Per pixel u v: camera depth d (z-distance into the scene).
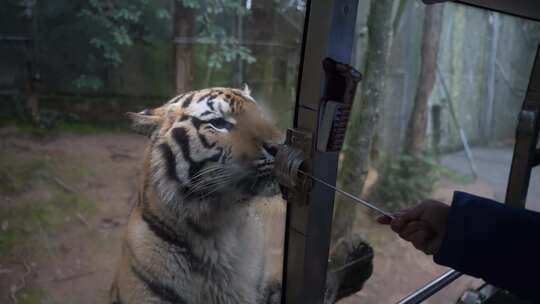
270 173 1.25
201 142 1.22
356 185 3.21
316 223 1.01
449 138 6.40
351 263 1.76
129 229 1.18
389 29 3.25
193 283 1.26
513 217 0.90
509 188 2.43
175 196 1.21
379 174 4.89
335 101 0.90
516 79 6.43
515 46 6.15
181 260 1.23
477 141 6.85
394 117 5.10
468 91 6.45
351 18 0.91
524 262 0.88
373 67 3.24
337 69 0.89
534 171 4.11
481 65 6.41
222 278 1.30
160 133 1.21
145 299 1.18
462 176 5.83
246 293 1.37
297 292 1.07
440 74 5.97
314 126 0.93
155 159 1.21
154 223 1.20
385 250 3.16
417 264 3.21
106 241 1.19
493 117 6.86
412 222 1.05
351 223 2.88
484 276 0.92
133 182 1.21
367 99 3.26
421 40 5.13
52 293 1.14
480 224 0.92
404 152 5.28
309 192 0.97
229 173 1.24
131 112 1.19
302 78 0.95
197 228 1.25
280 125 1.44
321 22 0.89
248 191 1.28
